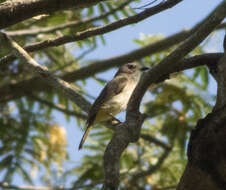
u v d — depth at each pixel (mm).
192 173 4707
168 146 11938
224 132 4609
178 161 12328
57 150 13703
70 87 7207
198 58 6270
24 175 13125
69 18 13094
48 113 14328
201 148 4664
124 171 12258
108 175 4375
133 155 12562
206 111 12078
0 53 9438
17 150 13383
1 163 13125
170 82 12289
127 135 4941
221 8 5270
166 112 12375
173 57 5410
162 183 12172
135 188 12070
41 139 13727
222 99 5141
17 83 13703
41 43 7656
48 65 14797
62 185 12023
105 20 12750
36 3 5211
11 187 11398
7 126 13828
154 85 6621
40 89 13742
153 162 12484
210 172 4613
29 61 7367
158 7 6656
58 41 7508
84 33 7336
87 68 13070
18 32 10742
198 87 12352
